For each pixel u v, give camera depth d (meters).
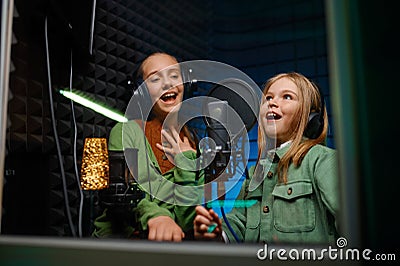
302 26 2.76
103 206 1.21
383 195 0.46
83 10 1.42
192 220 1.23
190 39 2.82
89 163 1.24
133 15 2.15
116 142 1.31
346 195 0.47
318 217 1.20
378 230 0.46
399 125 0.47
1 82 0.81
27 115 1.27
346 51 0.49
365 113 0.47
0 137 0.81
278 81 1.41
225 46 2.98
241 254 0.52
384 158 0.47
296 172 1.26
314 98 1.37
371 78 0.48
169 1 2.62
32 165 1.30
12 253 0.66
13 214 1.17
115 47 1.90
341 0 0.50
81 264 0.60
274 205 1.27
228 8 3.01
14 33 1.15
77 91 1.62
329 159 1.18
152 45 2.33
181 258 0.54
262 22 2.92
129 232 1.21
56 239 0.64
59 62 1.47
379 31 0.49
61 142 1.47
